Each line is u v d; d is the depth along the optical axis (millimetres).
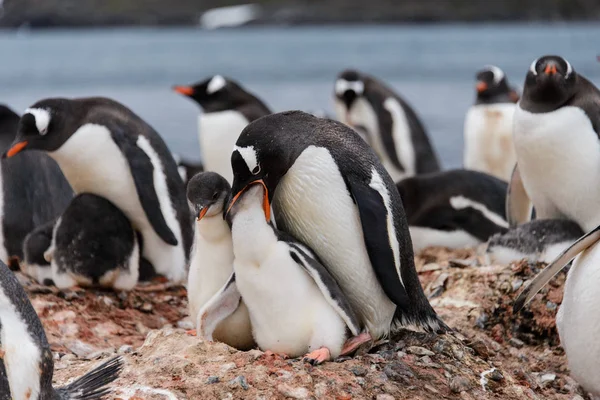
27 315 7633
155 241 12727
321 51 168125
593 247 9469
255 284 8492
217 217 8727
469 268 12320
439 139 40938
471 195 15422
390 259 8852
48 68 125438
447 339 9656
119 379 8406
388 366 8930
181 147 39531
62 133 12023
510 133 21188
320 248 9086
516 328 11297
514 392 9227
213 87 19562
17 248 13281
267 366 8531
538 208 12945
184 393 8148
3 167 13352
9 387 7344
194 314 9227
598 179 12078
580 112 11992
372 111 23969
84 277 11969
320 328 8586
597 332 9336
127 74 106438
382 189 9016
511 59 122875
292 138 8836
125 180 12328
